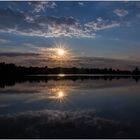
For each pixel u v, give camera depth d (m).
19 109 16.48
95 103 19.09
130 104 18.56
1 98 21.91
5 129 11.27
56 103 19.06
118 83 45.34
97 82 48.41
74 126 11.73
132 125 11.91
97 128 11.35
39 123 12.38
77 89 30.73
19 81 51.41
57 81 52.03
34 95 24.09
